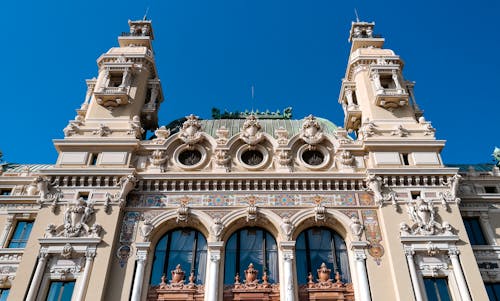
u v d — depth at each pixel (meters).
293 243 28.38
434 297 26.38
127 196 30.73
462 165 39.06
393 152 32.69
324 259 28.84
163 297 27.16
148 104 39.34
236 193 30.91
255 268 28.48
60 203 29.83
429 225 28.70
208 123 39.75
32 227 31.53
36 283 26.22
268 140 33.91
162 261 28.78
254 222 29.94
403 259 27.30
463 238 28.30
